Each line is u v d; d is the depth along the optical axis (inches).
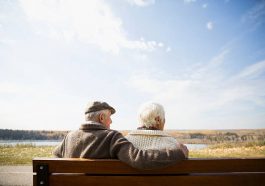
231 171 66.7
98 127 79.4
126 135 82.1
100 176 66.8
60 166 66.7
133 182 66.9
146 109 81.9
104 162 67.1
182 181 66.8
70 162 66.6
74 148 79.3
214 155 460.1
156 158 65.7
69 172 66.6
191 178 66.9
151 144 75.6
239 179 66.9
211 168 66.7
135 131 78.8
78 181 66.9
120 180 66.8
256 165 66.9
